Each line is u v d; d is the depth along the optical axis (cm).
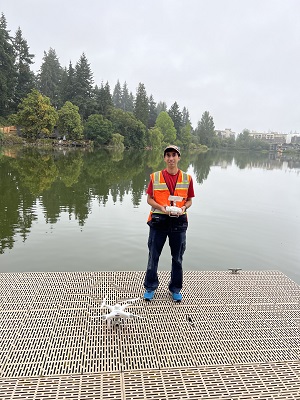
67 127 4272
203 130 10225
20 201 917
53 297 325
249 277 402
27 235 632
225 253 604
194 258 572
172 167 297
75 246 584
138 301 325
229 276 404
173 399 204
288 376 230
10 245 576
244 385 219
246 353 254
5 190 1055
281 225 832
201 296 345
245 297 347
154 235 308
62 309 303
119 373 224
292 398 210
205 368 234
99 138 4644
